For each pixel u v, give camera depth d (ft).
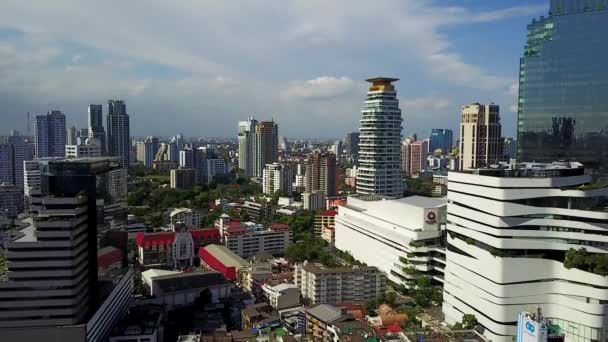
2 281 640.17
